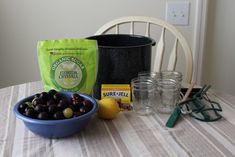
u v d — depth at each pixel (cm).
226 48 160
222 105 85
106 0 145
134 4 147
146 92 83
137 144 65
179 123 75
